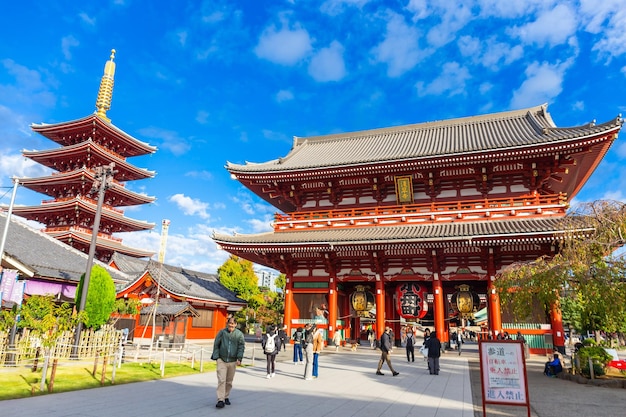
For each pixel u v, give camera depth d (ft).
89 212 203.82
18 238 87.56
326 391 47.39
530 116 137.18
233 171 128.26
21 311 55.93
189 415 33.99
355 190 128.26
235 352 38.78
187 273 167.73
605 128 92.02
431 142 139.13
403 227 112.27
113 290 69.15
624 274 54.54
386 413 36.65
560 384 58.03
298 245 109.70
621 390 52.80
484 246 101.14
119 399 39.78
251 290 223.51
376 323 111.55
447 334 121.19
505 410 39.45
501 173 111.96
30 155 214.28
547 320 97.30
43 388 42.14
